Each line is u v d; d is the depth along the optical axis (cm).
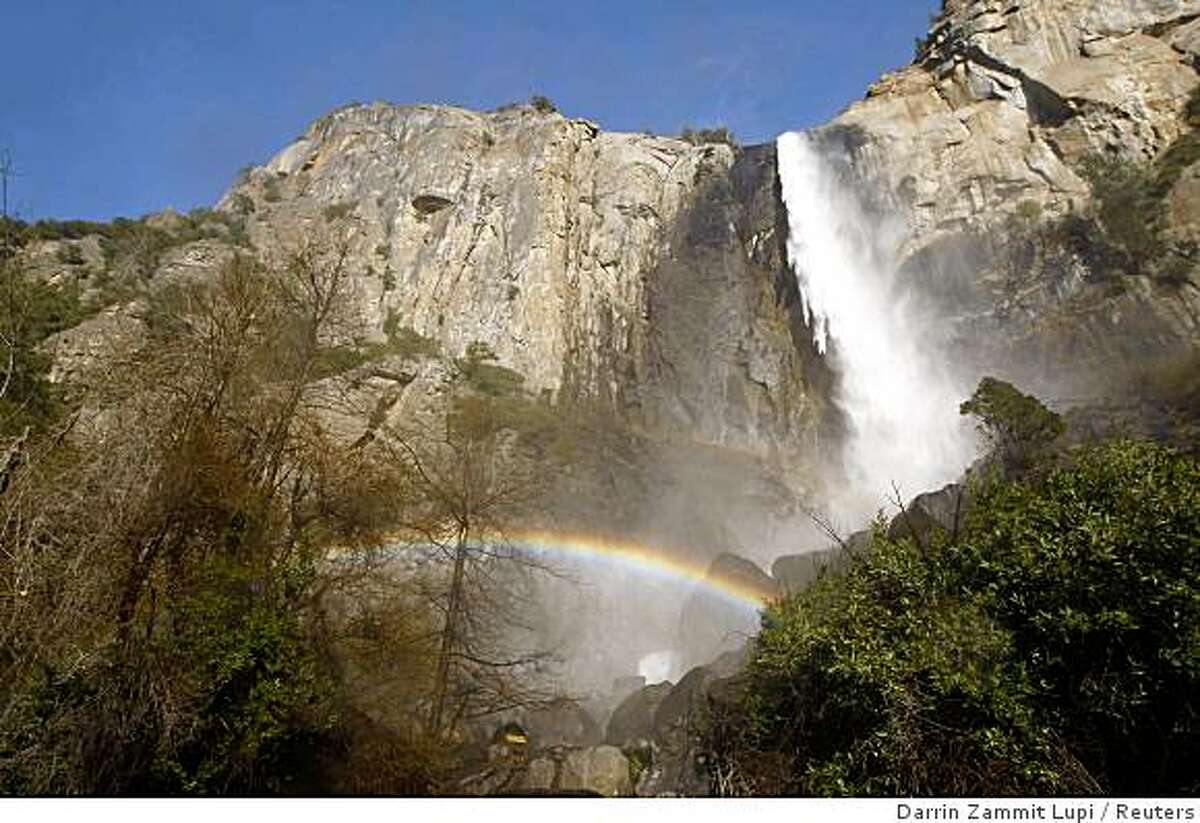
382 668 1902
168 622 1367
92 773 1176
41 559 1332
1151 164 6112
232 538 1661
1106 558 996
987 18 7212
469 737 2302
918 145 6956
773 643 1336
